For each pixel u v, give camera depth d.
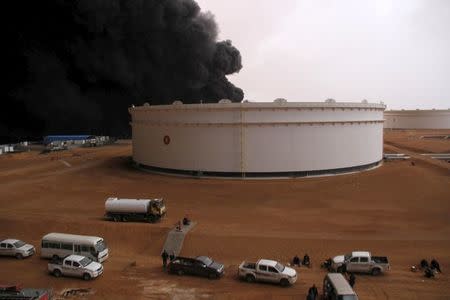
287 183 51.19
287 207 41.97
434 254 30.14
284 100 53.47
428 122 167.88
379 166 63.22
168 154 58.97
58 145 105.12
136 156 68.44
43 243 29.94
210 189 49.47
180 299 23.86
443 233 33.88
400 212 39.75
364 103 57.81
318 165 54.47
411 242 31.70
